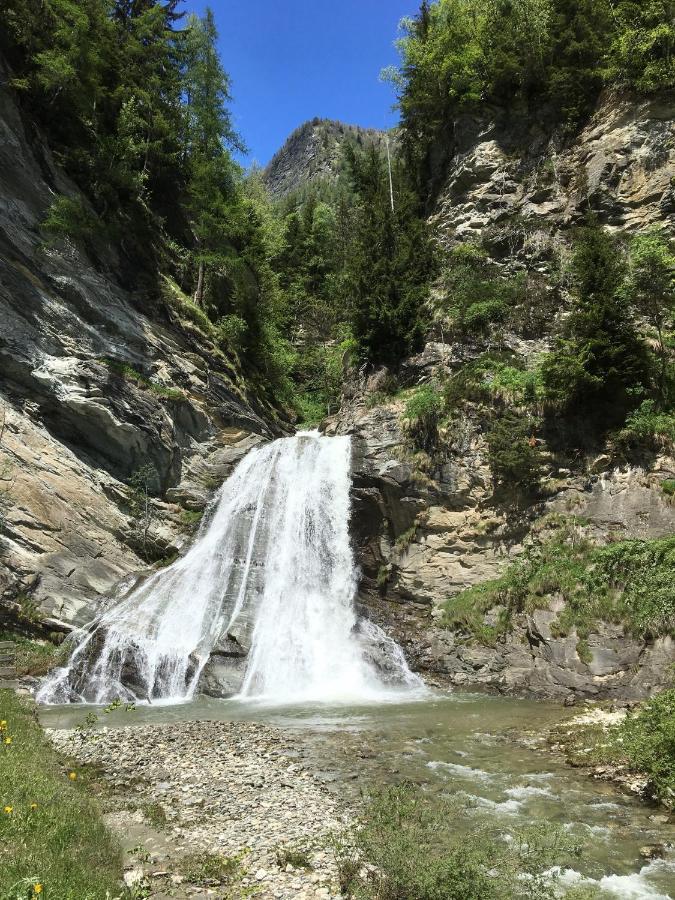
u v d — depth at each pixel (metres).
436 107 37.12
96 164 27.92
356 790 8.84
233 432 30.11
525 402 20.98
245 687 16.31
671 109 27.33
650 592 15.01
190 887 6.15
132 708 11.68
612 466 18.69
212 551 22.12
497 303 25.31
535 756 10.45
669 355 20.61
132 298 27.89
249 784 9.03
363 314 29.58
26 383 21.39
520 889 6.09
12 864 5.23
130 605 19.05
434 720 12.98
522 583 17.58
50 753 10.10
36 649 17.50
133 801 8.47
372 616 20.08
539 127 32.66
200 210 35.78
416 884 5.68
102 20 30.34
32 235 23.39
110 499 22.78
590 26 31.52
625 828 7.71
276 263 53.38
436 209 35.28
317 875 6.39
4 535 18.64
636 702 13.48
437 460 21.34
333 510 22.48
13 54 26.00
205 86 36.91
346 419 27.45
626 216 26.92
